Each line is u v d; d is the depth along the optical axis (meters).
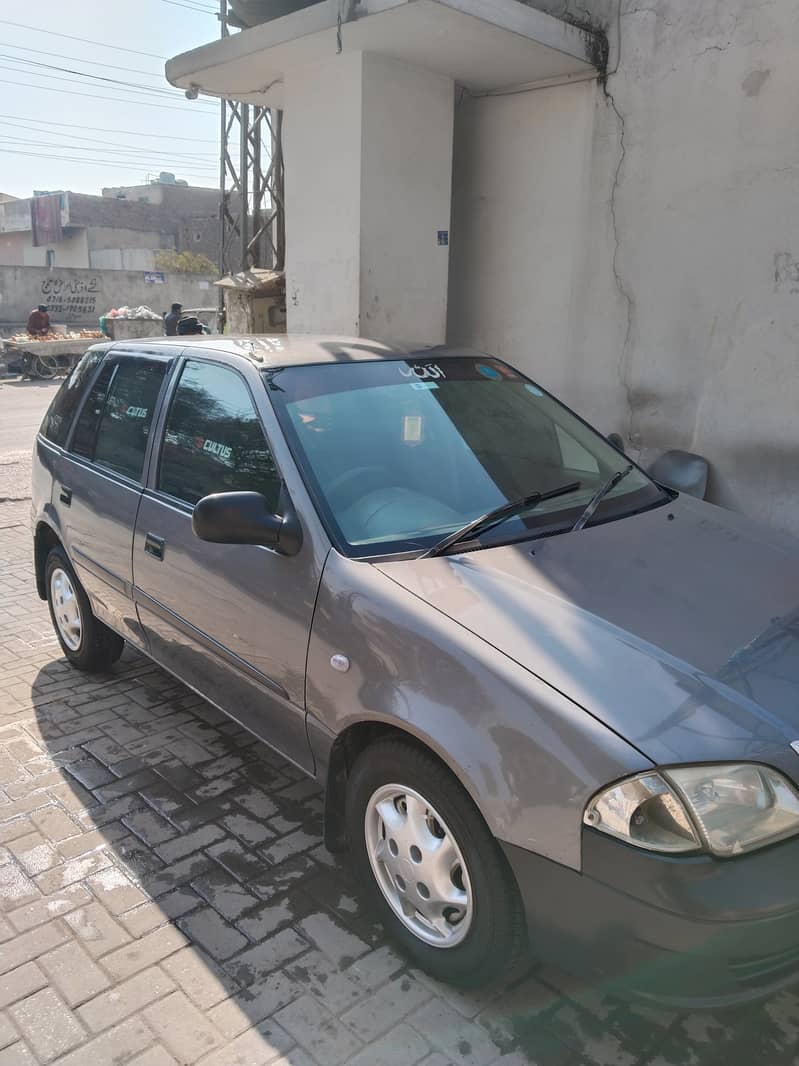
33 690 4.35
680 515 3.18
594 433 3.70
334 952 2.56
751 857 1.88
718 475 5.94
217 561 3.03
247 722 3.11
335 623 2.53
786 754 1.96
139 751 3.73
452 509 2.89
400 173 6.48
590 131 6.27
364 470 2.91
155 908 2.75
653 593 2.50
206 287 36.78
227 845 3.08
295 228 6.91
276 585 2.76
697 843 1.87
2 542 7.08
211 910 2.74
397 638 2.35
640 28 5.82
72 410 4.42
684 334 5.97
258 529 2.64
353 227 6.39
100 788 3.44
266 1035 2.28
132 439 3.77
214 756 3.69
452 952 2.32
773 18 5.16
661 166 5.88
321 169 6.57
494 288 7.20
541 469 3.24
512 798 2.04
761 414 5.66
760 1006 2.36
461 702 2.17
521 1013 2.34
